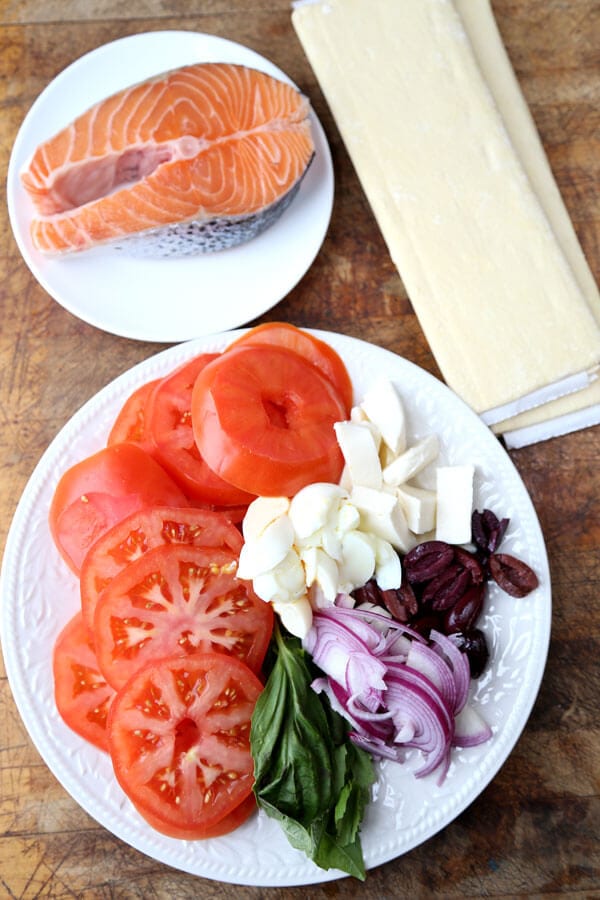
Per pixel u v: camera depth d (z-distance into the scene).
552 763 0.60
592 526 0.62
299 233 0.62
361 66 0.62
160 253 0.61
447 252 0.60
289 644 0.56
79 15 0.65
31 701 0.56
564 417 0.61
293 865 0.56
